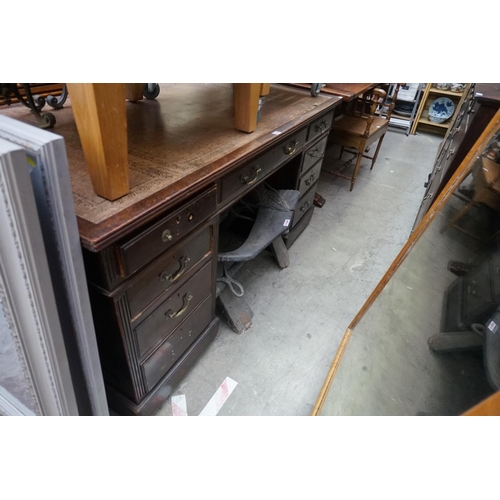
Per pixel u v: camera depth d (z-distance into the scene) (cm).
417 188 275
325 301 163
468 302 99
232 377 126
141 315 83
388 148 346
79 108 59
